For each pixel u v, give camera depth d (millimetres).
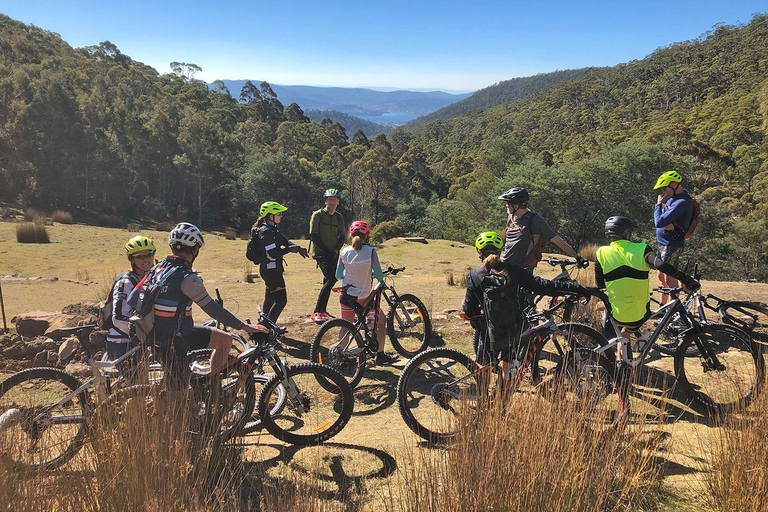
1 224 26078
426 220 68375
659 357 5293
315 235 6648
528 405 2936
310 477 3139
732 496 2721
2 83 53219
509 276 3896
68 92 57531
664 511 2762
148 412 2994
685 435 3643
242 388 3639
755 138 110500
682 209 5316
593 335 4215
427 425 4027
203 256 18328
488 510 2494
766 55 185750
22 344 5527
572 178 43812
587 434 2918
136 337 3459
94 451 2752
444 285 10648
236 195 74938
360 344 5055
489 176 59938
